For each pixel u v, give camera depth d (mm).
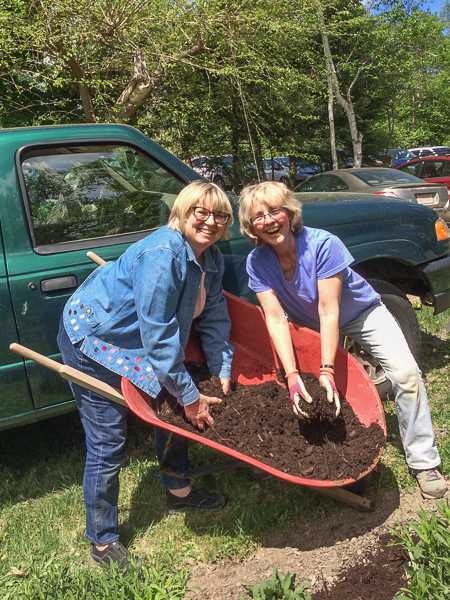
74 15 8156
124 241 2902
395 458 3014
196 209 2131
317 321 2697
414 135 26703
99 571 2336
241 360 2797
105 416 2287
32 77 9539
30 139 2732
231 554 2420
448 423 3314
